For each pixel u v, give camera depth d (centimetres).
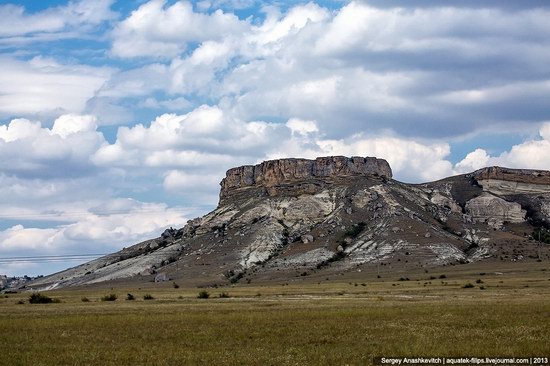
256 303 12400
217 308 10856
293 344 5922
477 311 8669
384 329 6875
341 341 6025
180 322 8206
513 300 11256
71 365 5062
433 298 12938
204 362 5031
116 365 5022
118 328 7669
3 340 6650
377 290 17950
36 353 5681
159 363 5000
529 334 6116
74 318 9056
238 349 5675
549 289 16000
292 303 12050
